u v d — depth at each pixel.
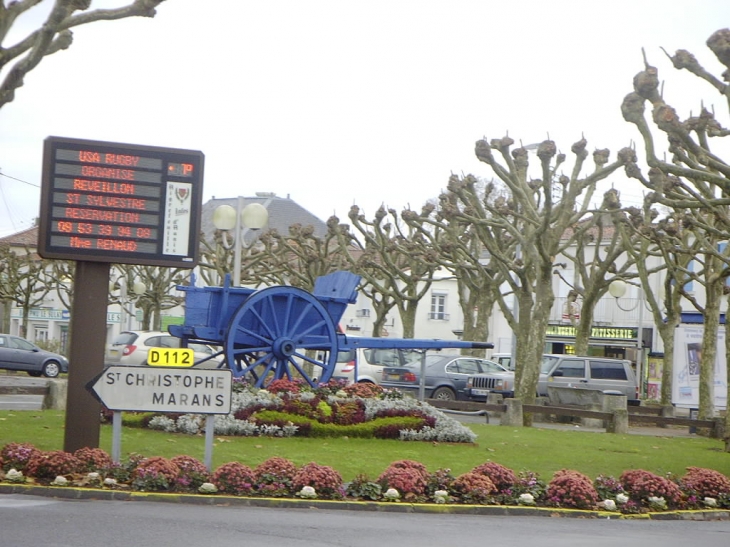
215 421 17.66
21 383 33.88
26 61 12.79
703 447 21.80
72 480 12.12
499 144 26.89
